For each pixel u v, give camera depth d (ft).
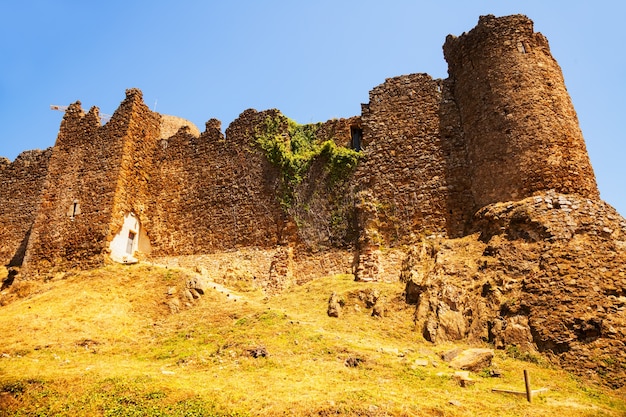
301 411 35.14
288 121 95.09
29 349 53.93
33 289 84.64
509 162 68.90
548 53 76.02
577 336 48.73
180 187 99.30
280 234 86.43
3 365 47.37
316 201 85.51
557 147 67.00
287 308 68.44
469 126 77.30
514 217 62.69
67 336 58.95
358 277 74.13
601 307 49.85
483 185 71.82
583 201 61.57
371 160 84.33
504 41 76.13
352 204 82.43
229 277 84.38
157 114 109.50
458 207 75.31
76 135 103.19
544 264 55.77
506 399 39.32
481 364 46.80
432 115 83.41
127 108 101.60
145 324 66.03
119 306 70.74
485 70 76.28
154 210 99.04
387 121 86.33
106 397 38.65
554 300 52.08
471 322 55.77
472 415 35.17
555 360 48.21
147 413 36.01
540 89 71.31
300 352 50.06
